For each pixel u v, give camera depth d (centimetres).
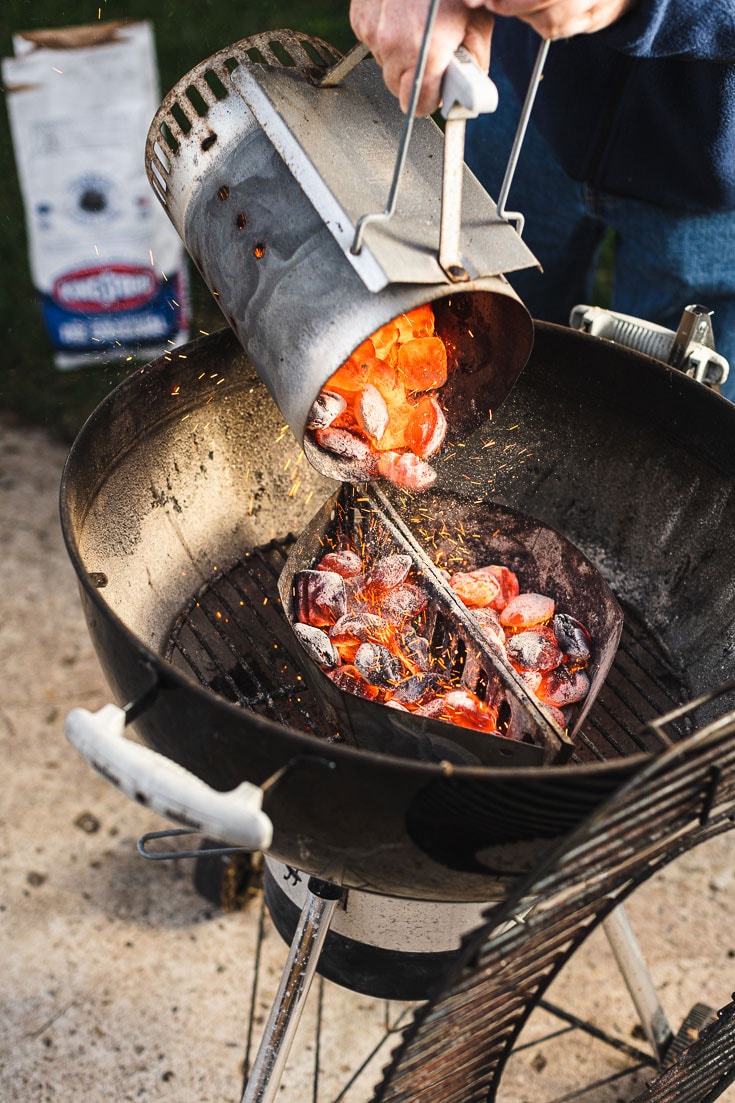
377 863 97
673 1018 146
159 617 121
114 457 116
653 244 143
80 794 163
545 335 127
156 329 204
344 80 108
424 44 90
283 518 133
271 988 148
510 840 94
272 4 224
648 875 101
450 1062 107
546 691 117
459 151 94
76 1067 141
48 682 174
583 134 135
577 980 151
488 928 87
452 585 124
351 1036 146
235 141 107
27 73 178
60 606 183
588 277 162
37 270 194
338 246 100
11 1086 139
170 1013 145
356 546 125
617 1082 142
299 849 98
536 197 150
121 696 103
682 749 87
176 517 125
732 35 112
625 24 106
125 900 154
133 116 184
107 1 216
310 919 112
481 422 118
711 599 123
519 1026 109
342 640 118
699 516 125
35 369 210
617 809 90
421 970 122
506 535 128
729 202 132
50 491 199
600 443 131
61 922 152
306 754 90
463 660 119
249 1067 138
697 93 124
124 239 193
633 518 130
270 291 103
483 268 98
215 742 94
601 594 121
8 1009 144
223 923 154
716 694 92
